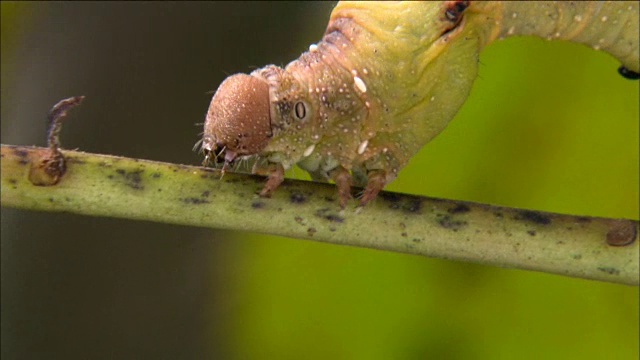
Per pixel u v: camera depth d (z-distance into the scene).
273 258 0.15
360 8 0.12
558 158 0.14
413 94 0.12
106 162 0.12
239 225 0.12
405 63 0.12
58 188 0.12
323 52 0.12
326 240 0.12
